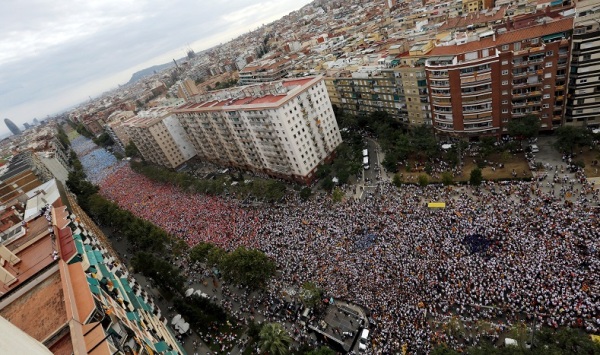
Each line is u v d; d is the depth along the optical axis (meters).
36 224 56.34
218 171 189.88
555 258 69.12
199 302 89.88
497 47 104.06
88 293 34.16
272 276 91.25
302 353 73.75
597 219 74.12
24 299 35.28
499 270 71.25
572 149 98.81
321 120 140.88
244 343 79.94
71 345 28.41
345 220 104.38
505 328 62.44
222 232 121.06
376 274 82.19
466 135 122.31
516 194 91.62
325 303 81.62
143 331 47.44
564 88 100.75
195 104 182.88
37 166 166.25
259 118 134.75
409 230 90.75
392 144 131.75
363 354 68.38
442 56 115.31
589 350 49.34
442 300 70.88
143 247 121.25
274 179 157.50
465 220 87.19
